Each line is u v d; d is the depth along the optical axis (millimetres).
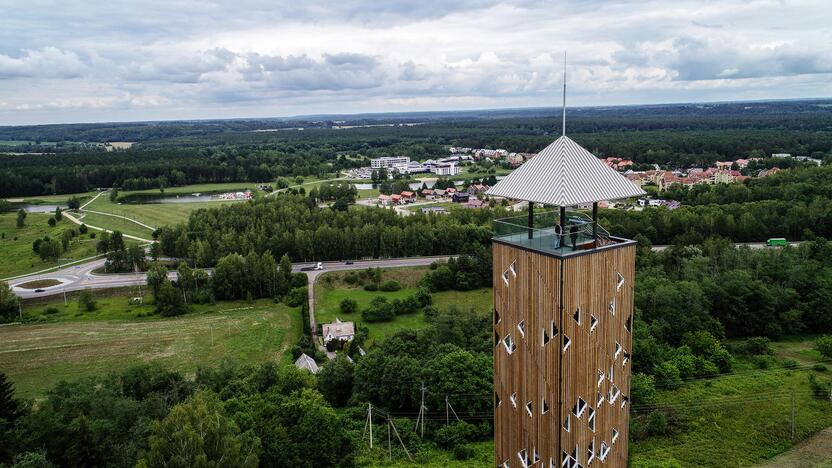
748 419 75000
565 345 38156
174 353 112188
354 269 159500
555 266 37438
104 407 68375
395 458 69562
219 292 145250
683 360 88000
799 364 91312
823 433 71375
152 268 150500
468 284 146375
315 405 68000
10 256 177125
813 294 107375
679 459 67688
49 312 135500
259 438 62188
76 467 60656
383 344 98000
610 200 39031
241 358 109625
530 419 41500
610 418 42531
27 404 71312
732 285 108125
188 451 52406
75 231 198750
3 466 54594
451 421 76312
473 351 89500
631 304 42312
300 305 139500
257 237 172000
